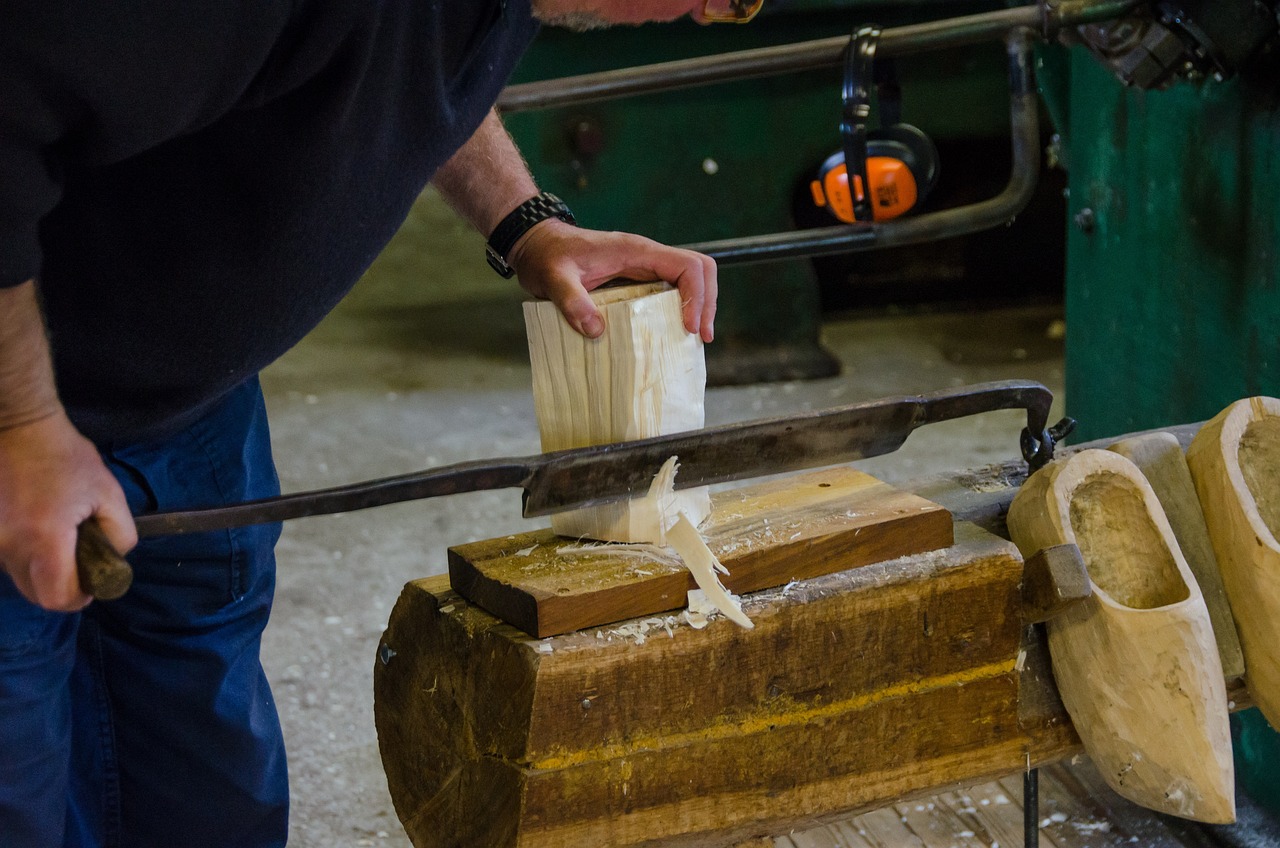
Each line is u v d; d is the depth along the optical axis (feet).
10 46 2.86
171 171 3.78
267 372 15.60
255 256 4.00
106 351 4.21
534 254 4.69
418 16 3.59
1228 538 4.76
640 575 3.98
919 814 6.89
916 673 4.34
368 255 4.28
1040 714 4.64
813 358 14.73
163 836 5.69
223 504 3.61
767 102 13.42
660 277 4.50
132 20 2.96
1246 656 4.77
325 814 7.55
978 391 4.52
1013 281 17.10
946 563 4.32
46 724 4.67
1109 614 4.39
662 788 3.97
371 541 11.28
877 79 6.85
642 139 13.41
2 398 3.24
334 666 9.21
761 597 4.09
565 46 12.78
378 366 15.76
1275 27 6.07
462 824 4.12
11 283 3.12
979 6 12.91
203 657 5.32
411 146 3.95
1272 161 6.17
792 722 4.15
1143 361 7.62
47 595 3.28
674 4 4.12
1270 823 6.62
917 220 6.91
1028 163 6.86
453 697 4.12
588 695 3.81
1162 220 7.23
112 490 3.38
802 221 15.79
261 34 3.19
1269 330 6.30
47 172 3.12
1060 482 4.61
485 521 11.68
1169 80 6.52
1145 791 4.46
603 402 4.22
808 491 4.64
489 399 14.60
